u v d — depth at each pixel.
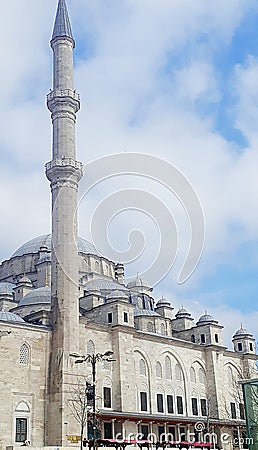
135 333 92.44
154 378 93.81
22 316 89.31
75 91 90.31
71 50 93.31
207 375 104.50
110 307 92.75
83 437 70.50
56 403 72.88
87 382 72.31
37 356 75.38
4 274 114.56
